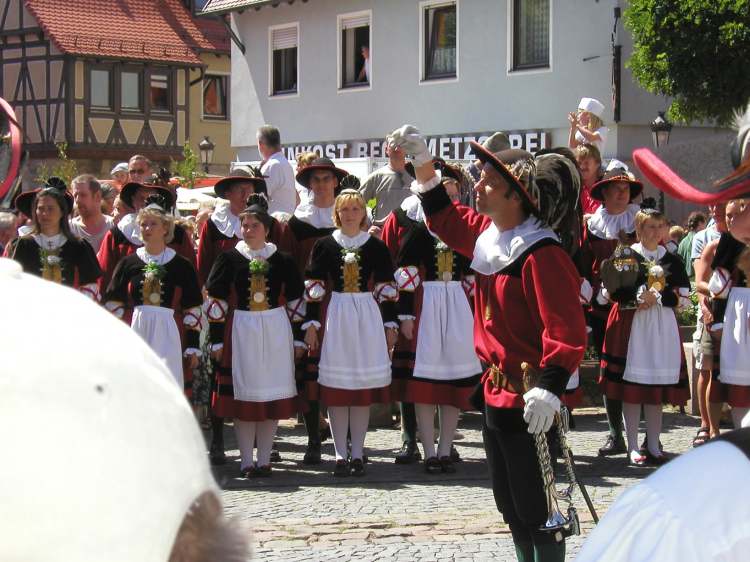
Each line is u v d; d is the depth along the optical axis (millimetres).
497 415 4355
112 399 964
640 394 8055
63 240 7684
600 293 8227
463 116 24141
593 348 10852
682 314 11148
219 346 7777
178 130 39156
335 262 7820
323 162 8562
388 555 5660
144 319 7695
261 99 28750
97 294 7777
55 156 37281
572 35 22062
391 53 25562
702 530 1348
